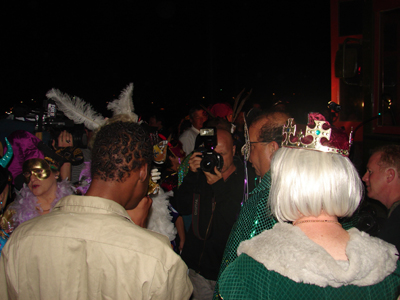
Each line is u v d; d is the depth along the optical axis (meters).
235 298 0.83
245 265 0.85
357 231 0.85
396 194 1.72
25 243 0.95
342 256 0.79
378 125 3.27
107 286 0.90
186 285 1.01
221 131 2.00
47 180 1.57
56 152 1.84
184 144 4.56
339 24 4.33
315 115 0.90
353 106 4.46
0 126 2.20
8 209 1.54
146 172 1.10
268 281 0.79
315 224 0.86
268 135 1.40
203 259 1.97
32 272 0.94
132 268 0.91
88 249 0.92
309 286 0.76
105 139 1.03
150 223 1.83
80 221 0.96
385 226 1.63
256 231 1.10
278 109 1.48
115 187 1.04
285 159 0.90
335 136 0.87
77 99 1.82
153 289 0.90
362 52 3.46
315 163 0.85
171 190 2.29
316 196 0.83
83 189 1.80
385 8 3.09
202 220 1.98
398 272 0.81
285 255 0.78
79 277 0.92
